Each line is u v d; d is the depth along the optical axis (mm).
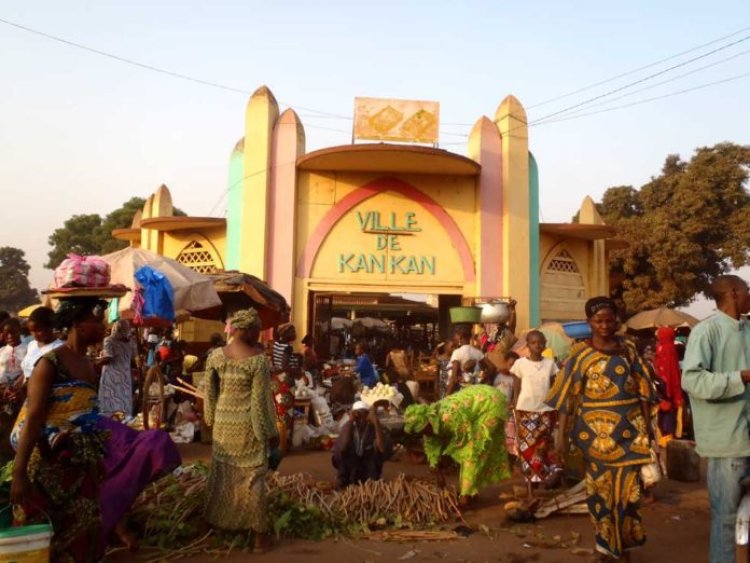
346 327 25594
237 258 15969
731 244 25484
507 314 14539
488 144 16156
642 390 4723
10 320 7516
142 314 8336
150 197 19266
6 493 4000
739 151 26062
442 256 15961
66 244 51438
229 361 5148
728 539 4133
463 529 5805
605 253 20219
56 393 3660
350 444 6746
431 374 15734
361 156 14672
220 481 5145
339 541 5379
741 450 4102
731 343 4242
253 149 15602
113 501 4570
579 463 5488
